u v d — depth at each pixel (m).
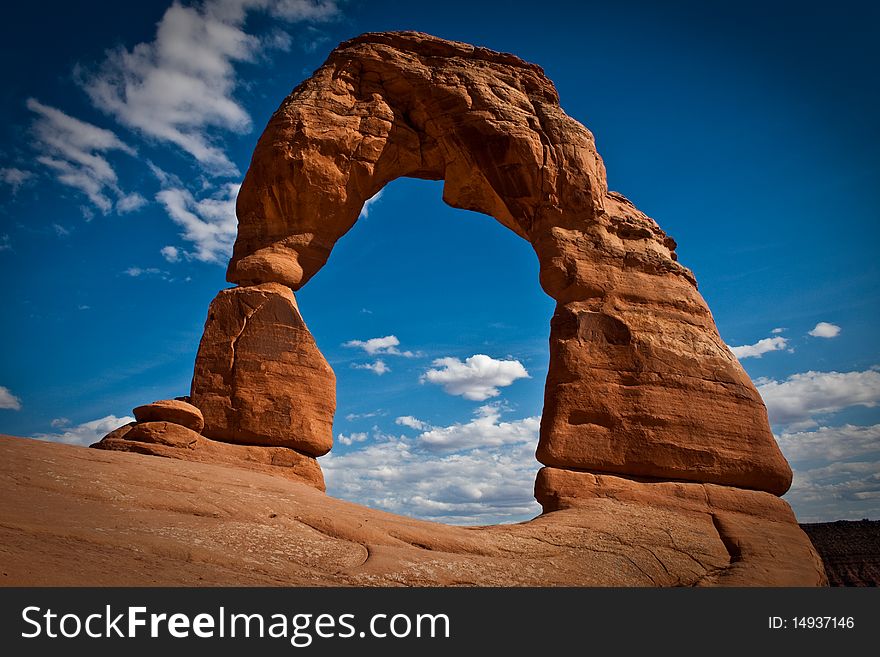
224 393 19.94
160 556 11.12
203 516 13.22
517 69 24.31
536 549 15.74
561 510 18.39
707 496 19.48
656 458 19.72
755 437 20.52
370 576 12.41
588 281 21.66
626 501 19.03
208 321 20.77
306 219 21.97
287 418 19.89
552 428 19.94
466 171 23.39
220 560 11.52
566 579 14.73
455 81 23.17
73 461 13.84
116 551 10.79
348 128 22.27
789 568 17.53
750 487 20.17
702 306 22.39
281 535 13.06
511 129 22.53
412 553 13.77
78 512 11.94
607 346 20.91
